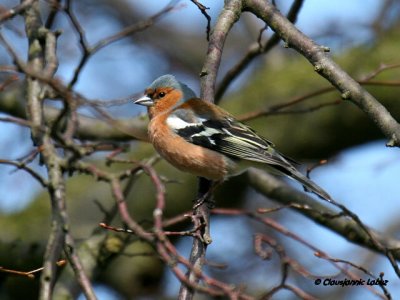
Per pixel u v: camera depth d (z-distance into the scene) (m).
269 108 11.67
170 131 10.59
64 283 10.49
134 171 8.80
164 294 13.91
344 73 8.25
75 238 11.97
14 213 13.28
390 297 8.52
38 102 8.69
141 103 11.32
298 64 14.75
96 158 13.72
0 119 7.72
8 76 10.01
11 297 12.50
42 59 9.48
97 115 8.51
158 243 6.41
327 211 11.64
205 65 9.30
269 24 8.95
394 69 13.38
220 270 14.81
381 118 7.97
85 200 13.27
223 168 10.43
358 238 11.27
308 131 13.63
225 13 9.41
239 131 10.52
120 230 7.94
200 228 8.06
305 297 7.94
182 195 13.34
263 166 10.48
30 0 8.40
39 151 7.85
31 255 12.09
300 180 9.88
